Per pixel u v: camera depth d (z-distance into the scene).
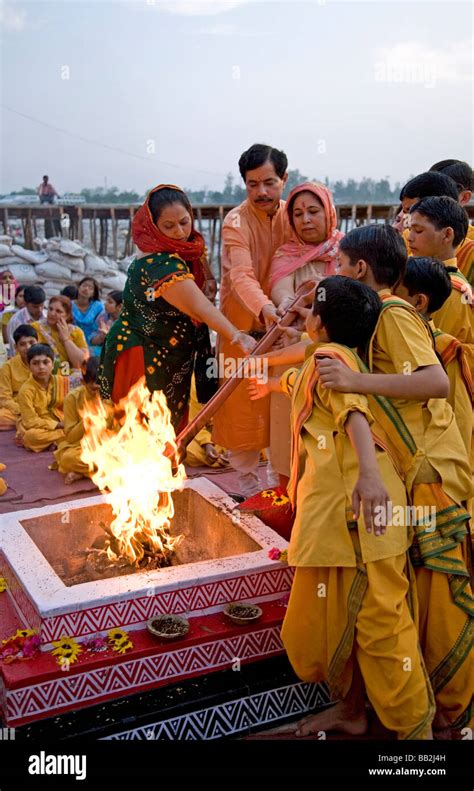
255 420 4.05
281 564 2.94
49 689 2.47
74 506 3.35
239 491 4.43
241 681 2.69
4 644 2.60
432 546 2.57
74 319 8.43
